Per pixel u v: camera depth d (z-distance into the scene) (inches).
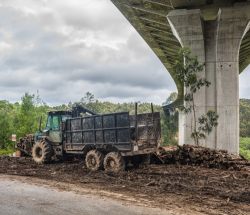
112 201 362.9
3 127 1702.8
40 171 580.7
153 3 911.0
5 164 672.4
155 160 639.1
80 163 659.4
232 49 821.2
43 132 712.4
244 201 366.0
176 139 2620.6
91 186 445.4
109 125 565.0
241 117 4975.4
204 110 820.0
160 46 1376.7
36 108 1787.6
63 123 648.4
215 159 604.4
